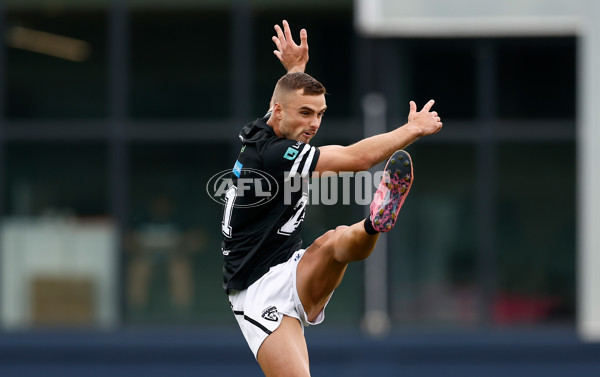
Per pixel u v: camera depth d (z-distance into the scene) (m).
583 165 41.59
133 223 43.66
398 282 42.97
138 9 43.34
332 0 42.88
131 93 43.38
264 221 20.80
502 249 42.56
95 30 43.38
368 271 43.00
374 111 42.53
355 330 43.00
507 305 42.66
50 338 43.66
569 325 42.44
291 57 22.62
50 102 43.47
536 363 42.28
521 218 42.47
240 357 43.38
